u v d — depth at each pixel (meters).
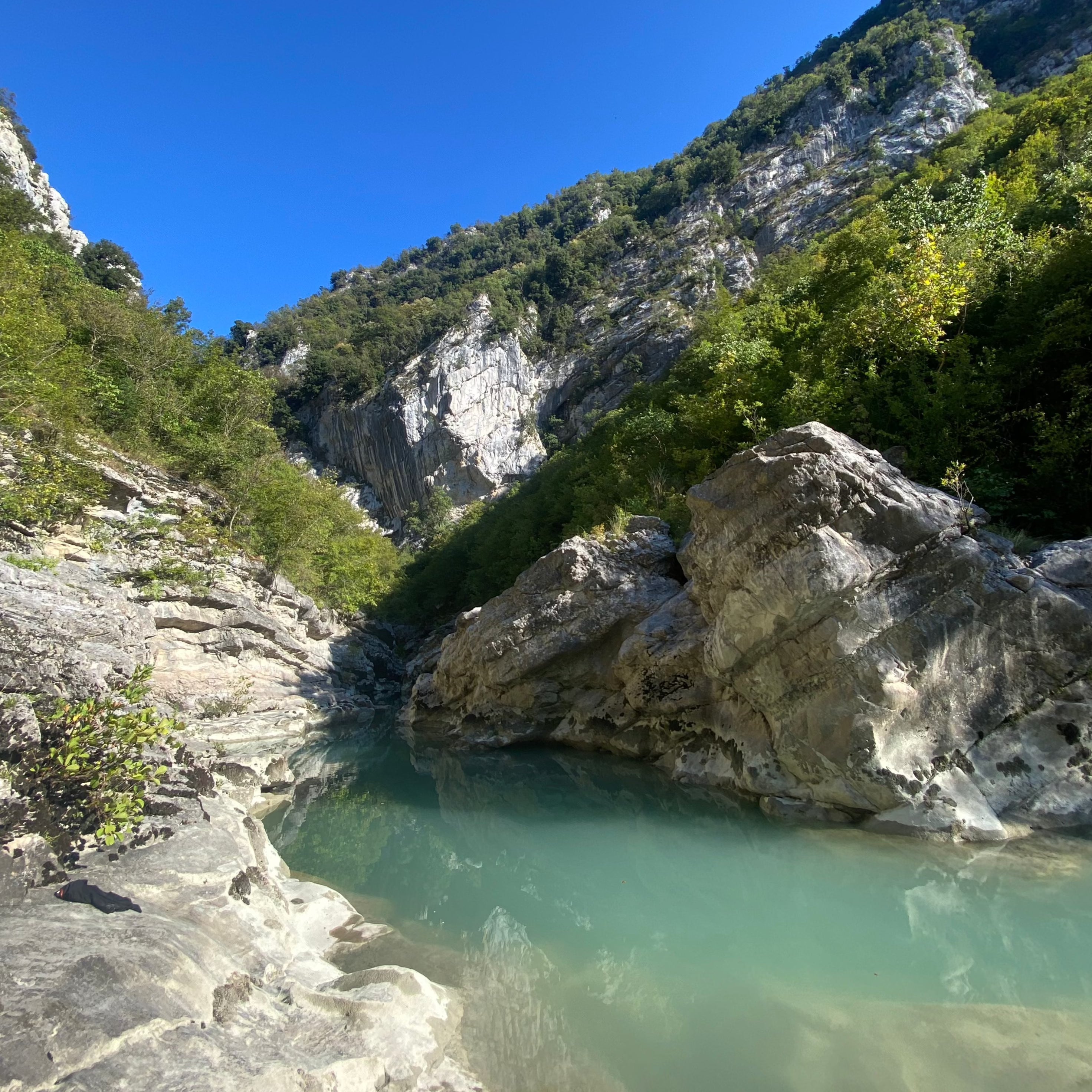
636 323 96.88
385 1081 3.79
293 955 5.38
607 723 15.36
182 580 20.22
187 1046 3.28
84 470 18.64
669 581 15.45
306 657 24.94
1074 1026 4.27
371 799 13.15
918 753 8.19
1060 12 96.88
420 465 95.12
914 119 95.94
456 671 19.55
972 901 6.27
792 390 15.30
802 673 9.03
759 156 118.50
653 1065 4.23
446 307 112.06
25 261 20.55
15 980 3.16
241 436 30.16
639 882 7.85
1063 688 7.98
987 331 13.30
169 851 5.44
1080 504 9.86
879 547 8.72
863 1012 4.65
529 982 5.45
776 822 9.05
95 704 5.88
